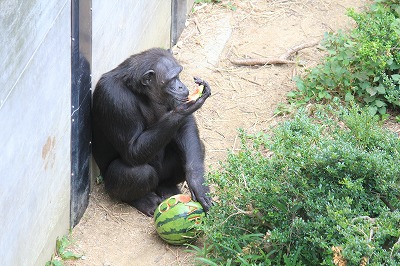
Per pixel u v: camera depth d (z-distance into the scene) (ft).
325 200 32.58
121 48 44.16
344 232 29.89
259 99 49.65
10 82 27.91
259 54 53.88
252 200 34.50
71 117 36.50
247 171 34.73
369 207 32.86
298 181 33.60
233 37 56.08
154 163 40.96
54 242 36.24
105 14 39.91
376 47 45.93
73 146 37.27
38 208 32.99
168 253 37.11
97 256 36.96
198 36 56.03
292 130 35.76
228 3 59.77
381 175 32.42
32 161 31.42
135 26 46.21
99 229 38.96
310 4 59.21
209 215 34.73
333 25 56.85
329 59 48.47
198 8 59.26
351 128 36.01
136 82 38.45
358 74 46.96
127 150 38.99
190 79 51.49
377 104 46.37
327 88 48.44
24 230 31.48
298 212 34.14
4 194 28.60
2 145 27.76
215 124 47.50
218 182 34.81
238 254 33.22
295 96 48.67
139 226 39.29
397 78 45.83
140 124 39.24
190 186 39.17
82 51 36.88
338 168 32.58
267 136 45.60
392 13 54.39
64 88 34.78
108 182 40.47
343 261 29.35
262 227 35.14
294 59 53.31
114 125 38.93
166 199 37.93
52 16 31.91
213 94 50.11
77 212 39.09
